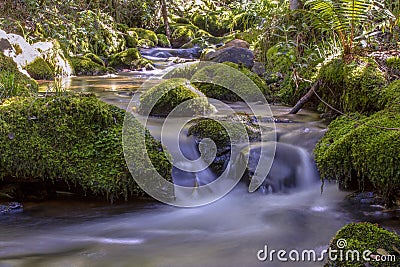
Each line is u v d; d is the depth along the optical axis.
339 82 4.15
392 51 4.29
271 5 7.74
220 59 6.17
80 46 8.77
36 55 6.96
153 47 11.54
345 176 2.96
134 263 2.34
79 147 2.99
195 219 2.88
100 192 2.92
